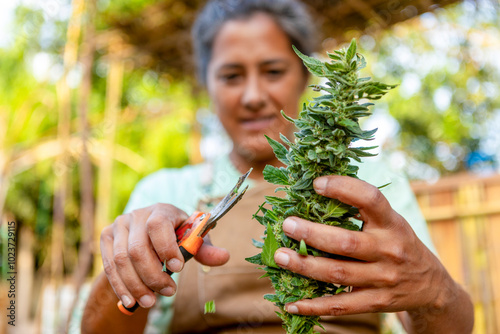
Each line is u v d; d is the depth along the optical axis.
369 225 0.62
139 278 0.72
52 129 4.72
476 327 2.23
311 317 0.62
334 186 0.57
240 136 1.30
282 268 0.61
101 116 4.43
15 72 4.49
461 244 2.37
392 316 1.27
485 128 4.56
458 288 0.82
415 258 0.64
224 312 1.12
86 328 0.94
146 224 0.72
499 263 2.27
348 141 0.57
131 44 3.23
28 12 3.69
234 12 1.30
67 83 3.04
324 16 2.60
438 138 4.70
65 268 4.69
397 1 2.48
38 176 5.23
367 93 0.57
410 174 4.77
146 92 4.45
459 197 2.39
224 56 1.29
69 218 4.54
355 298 0.62
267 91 1.26
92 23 2.97
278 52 1.27
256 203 1.20
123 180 4.95
